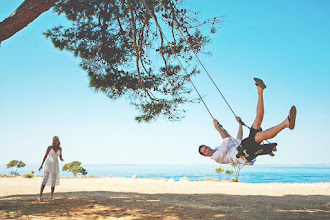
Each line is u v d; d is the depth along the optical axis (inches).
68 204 363.3
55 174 394.0
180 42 447.5
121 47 461.4
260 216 305.6
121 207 351.9
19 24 299.7
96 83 464.4
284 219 291.1
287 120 184.9
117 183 757.9
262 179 4160.9
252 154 206.2
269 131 194.2
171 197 485.1
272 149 206.5
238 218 291.4
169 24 413.4
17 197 431.5
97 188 628.1
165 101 475.5
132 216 295.6
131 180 869.8
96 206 354.6
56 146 395.5
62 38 429.7
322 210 364.5
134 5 411.2
